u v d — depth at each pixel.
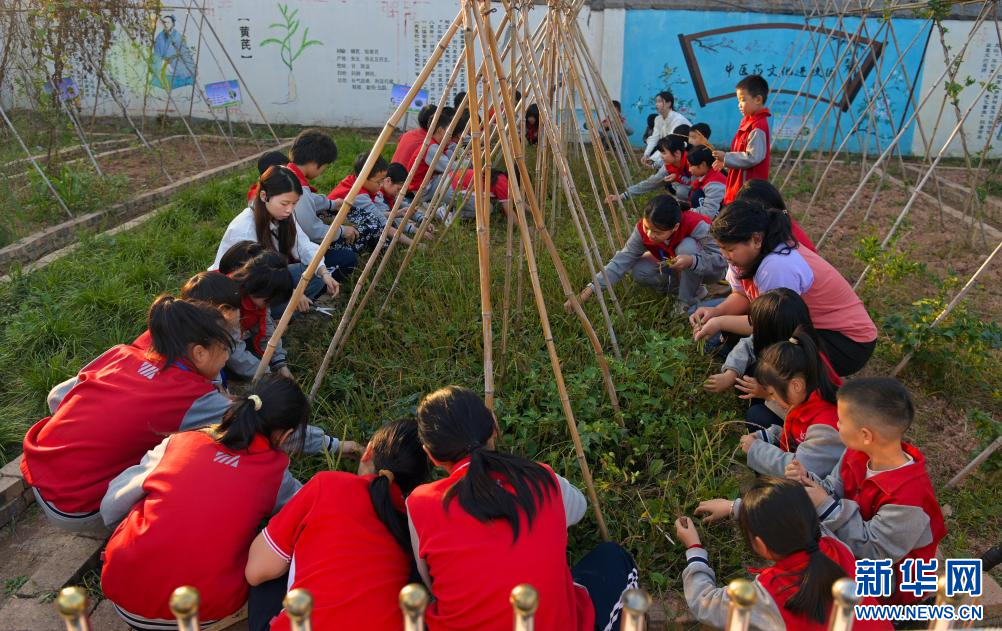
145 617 2.59
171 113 12.40
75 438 2.97
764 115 6.32
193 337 3.05
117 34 11.48
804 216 8.21
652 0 11.56
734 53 11.76
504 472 2.34
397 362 4.53
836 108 11.87
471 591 2.19
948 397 4.61
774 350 3.30
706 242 5.16
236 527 2.62
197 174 8.82
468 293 5.31
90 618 2.91
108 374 3.10
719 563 3.16
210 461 2.68
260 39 12.23
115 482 2.85
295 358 4.68
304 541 2.43
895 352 4.94
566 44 6.38
